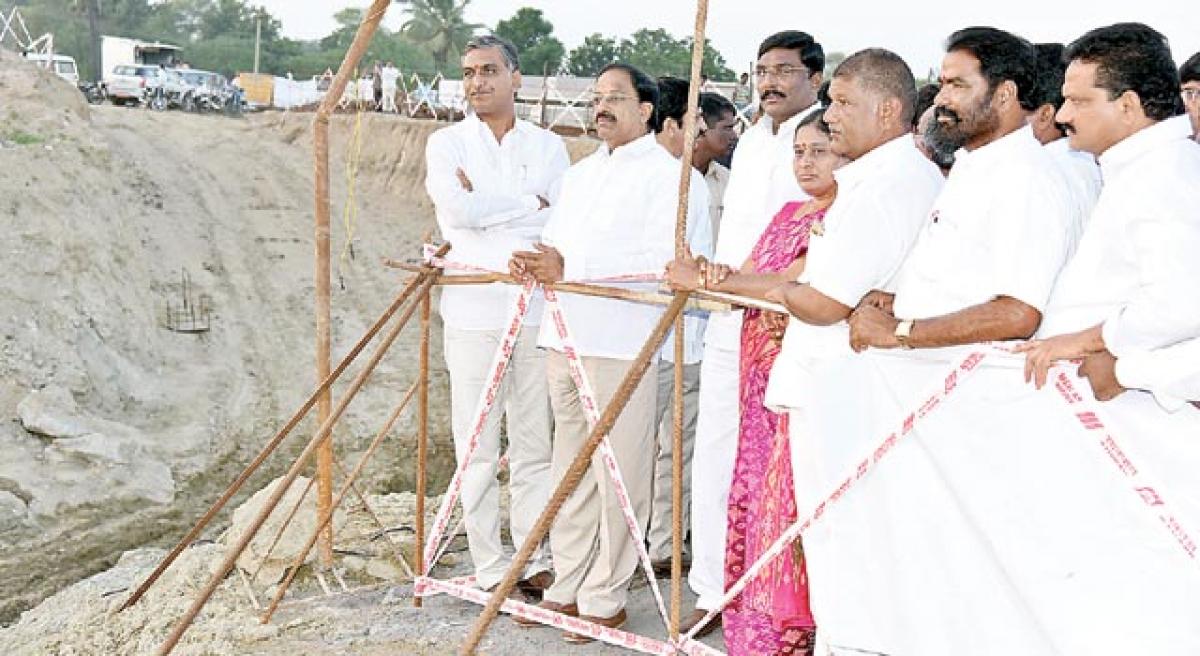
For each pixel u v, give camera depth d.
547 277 4.79
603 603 5.01
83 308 18.03
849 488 3.70
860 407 3.71
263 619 5.51
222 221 24.70
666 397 5.38
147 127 29.55
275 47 93.88
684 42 72.12
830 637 3.70
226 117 36.84
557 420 5.11
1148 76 3.17
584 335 4.89
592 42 81.44
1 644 6.45
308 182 28.03
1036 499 3.39
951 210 3.49
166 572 6.46
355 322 21.77
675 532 4.48
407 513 7.22
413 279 5.50
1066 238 3.35
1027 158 3.39
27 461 14.27
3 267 17.56
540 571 5.63
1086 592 3.32
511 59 5.59
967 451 3.48
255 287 22.41
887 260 3.63
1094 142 3.28
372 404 18.30
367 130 30.19
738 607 4.36
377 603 5.74
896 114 3.76
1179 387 3.04
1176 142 3.18
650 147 5.01
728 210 5.21
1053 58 3.65
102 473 14.38
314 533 5.68
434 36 77.56
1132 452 3.24
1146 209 3.12
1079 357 3.22
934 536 3.58
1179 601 3.22
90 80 79.50
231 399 18.19
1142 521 3.25
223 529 14.16
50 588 12.35
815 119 4.20
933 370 3.59
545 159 5.71
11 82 22.84
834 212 3.78
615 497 4.88
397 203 27.64
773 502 3.97
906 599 3.62
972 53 3.47
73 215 19.66
